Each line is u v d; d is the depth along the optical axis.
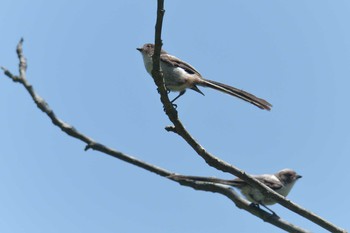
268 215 11.19
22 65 9.98
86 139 10.75
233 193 11.59
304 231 10.88
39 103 10.18
